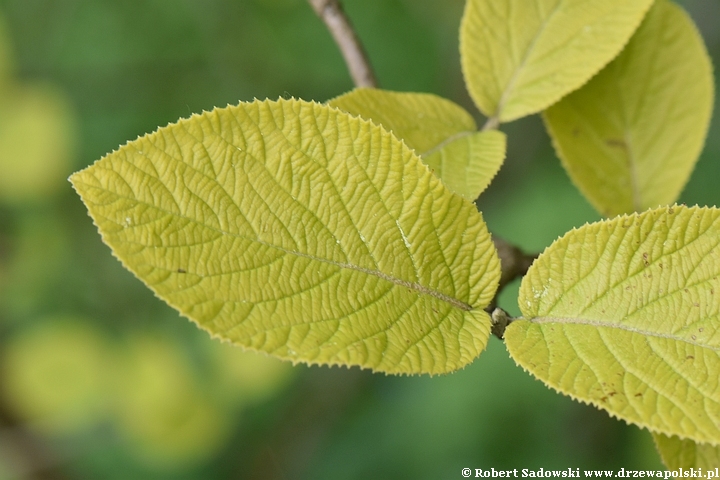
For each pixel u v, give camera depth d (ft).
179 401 2.97
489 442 2.71
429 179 1.24
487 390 2.74
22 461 3.16
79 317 3.19
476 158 1.34
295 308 1.21
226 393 3.01
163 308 3.21
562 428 2.69
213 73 3.22
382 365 1.19
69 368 3.02
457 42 3.19
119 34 3.21
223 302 1.19
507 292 2.03
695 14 3.01
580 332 1.24
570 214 2.63
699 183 2.82
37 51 3.21
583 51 1.39
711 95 1.45
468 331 1.23
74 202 3.31
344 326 1.21
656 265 1.25
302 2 3.14
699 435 1.18
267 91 3.19
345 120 1.23
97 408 3.06
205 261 1.20
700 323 1.23
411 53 3.17
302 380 3.23
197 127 1.22
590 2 1.40
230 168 1.22
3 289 3.25
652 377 1.22
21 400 3.07
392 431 2.93
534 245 2.64
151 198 1.20
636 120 1.46
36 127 3.07
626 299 1.24
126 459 3.24
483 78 1.40
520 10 1.41
